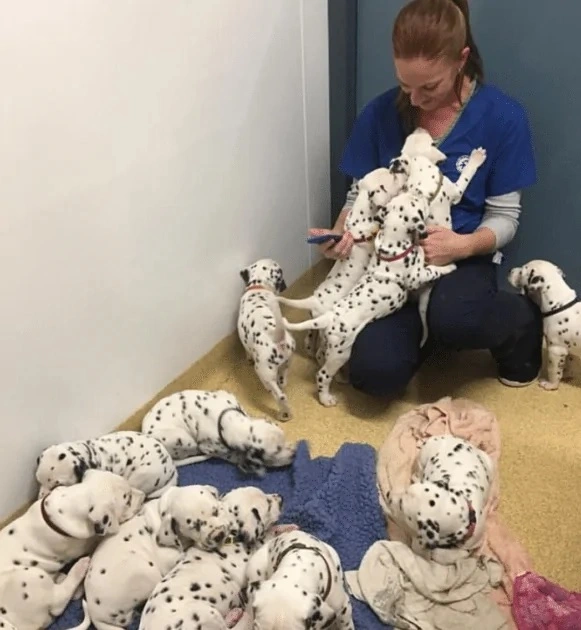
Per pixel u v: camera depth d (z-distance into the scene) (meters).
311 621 1.21
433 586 1.49
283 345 1.95
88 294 1.67
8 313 1.49
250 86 2.00
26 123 1.41
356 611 1.48
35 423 1.63
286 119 2.20
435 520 1.49
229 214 2.07
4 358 1.51
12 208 1.43
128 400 1.89
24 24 1.35
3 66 1.33
